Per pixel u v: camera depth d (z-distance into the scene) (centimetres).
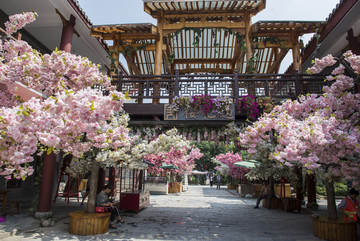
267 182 1295
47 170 738
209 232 670
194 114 861
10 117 302
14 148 327
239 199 1522
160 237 609
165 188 1816
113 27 1007
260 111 843
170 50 1252
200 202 1331
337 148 510
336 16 868
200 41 1288
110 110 379
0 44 492
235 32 1062
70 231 618
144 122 977
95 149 659
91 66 525
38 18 924
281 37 1030
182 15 1095
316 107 618
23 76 471
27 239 555
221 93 895
